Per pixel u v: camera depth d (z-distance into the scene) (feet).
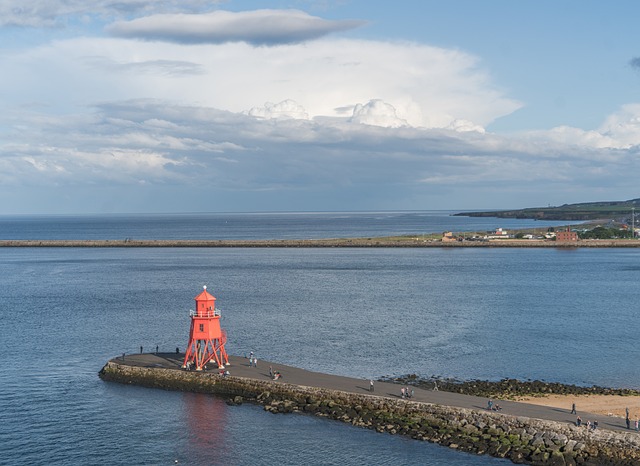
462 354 343.26
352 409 246.47
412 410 240.94
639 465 200.85
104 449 218.18
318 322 424.05
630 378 301.63
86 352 340.80
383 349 351.67
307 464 207.41
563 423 218.18
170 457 212.64
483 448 214.48
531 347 359.46
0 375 297.74
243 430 232.94
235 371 284.41
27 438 226.79
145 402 261.44
